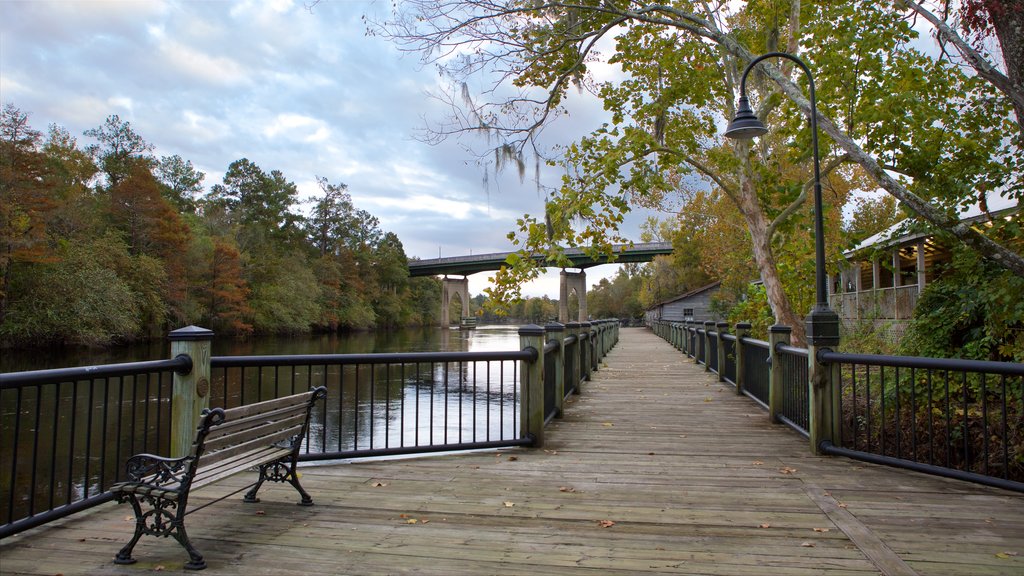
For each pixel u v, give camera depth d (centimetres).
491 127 930
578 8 911
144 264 3534
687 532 338
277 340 4884
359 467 486
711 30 861
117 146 5106
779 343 716
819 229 587
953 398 816
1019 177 754
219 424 295
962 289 849
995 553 306
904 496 410
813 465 504
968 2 575
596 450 563
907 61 867
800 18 970
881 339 1325
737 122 718
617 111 1134
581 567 288
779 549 312
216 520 354
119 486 287
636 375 1326
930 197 827
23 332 2769
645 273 7219
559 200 938
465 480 450
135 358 2812
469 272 9000
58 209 3120
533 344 576
